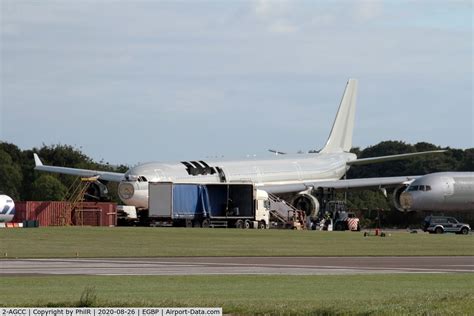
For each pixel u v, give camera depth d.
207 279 71.50
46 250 108.88
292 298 57.28
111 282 68.44
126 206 198.38
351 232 183.25
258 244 126.62
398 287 66.06
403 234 177.50
